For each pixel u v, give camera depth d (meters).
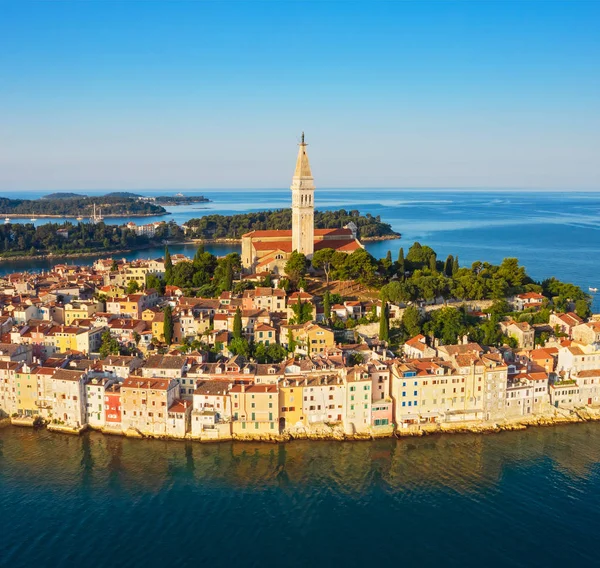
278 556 135.00
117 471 168.00
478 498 155.62
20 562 132.88
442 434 188.50
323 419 189.50
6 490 158.75
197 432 184.88
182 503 153.62
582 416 198.25
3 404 198.38
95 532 142.75
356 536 141.62
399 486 161.12
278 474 166.62
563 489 159.50
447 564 132.50
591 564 132.38
